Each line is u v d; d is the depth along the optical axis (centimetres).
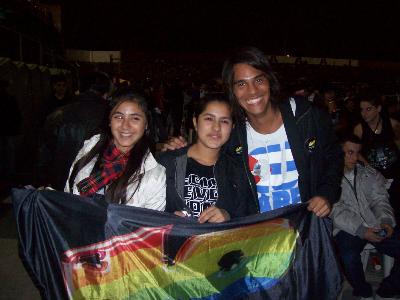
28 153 924
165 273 240
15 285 385
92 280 232
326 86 693
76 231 230
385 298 340
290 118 248
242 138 256
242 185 257
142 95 242
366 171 348
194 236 241
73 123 357
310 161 251
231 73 248
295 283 250
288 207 243
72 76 1589
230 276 247
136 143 242
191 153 255
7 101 723
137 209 233
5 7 794
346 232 343
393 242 330
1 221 539
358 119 419
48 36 1220
